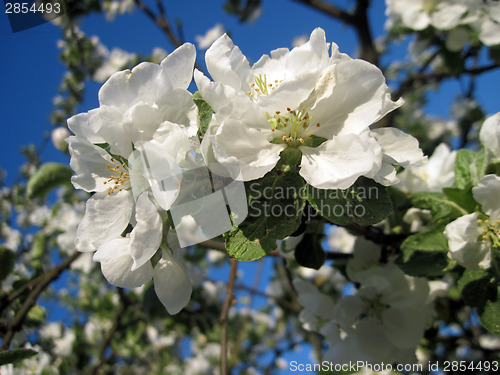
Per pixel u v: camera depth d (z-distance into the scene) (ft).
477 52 0.89
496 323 0.38
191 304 1.09
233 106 0.32
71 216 1.14
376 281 0.51
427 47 0.86
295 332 1.33
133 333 1.22
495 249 0.40
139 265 0.31
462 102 1.29
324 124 0.34
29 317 0.79
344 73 0.32
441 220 0.45
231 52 0.35
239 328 1.42
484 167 0.45
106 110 0.33
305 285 0.58
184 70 0.34
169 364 1.44
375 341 0.53
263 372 1.24
